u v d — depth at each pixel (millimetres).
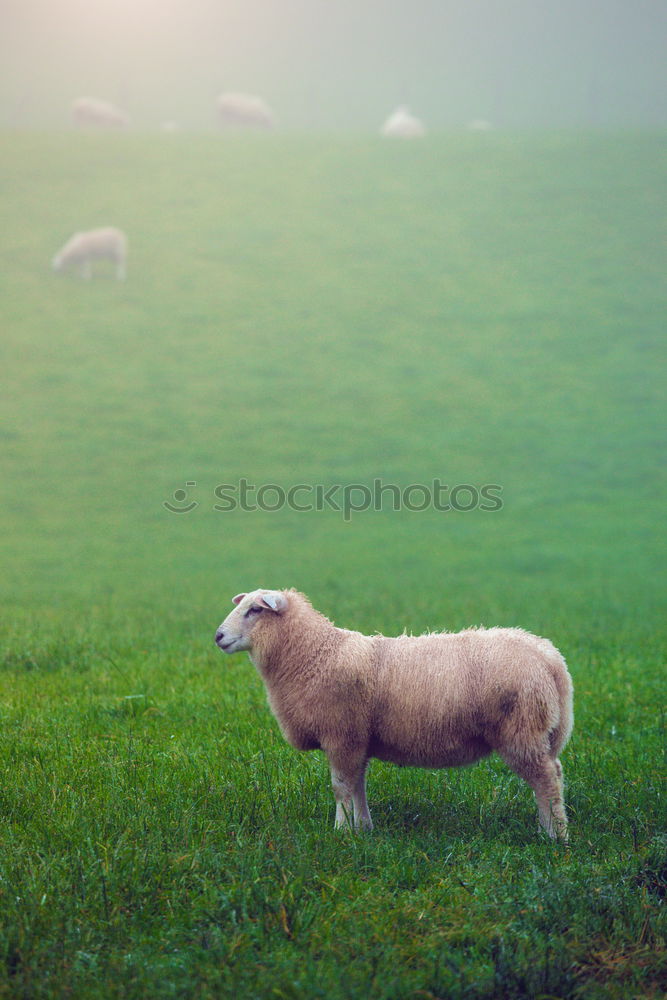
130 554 25609
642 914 4973
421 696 6410
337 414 38375
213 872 5383
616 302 48750
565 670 6438
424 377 41844
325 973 4426
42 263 49812
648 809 6465
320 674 6590
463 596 19531
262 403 39062
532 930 4859
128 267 50719
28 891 5047
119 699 9383
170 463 33844
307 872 5359
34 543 26422
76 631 13328
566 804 6672
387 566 24422
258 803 6457
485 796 6699
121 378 40500
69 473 32656
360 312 47812
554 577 23078
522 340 45500
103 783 6852
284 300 48625
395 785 7062
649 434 36875
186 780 6914
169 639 12922
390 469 33781
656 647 12547
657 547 26594
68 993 4270
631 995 4387
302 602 6914
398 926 4863
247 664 11281
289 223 56375
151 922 4930
